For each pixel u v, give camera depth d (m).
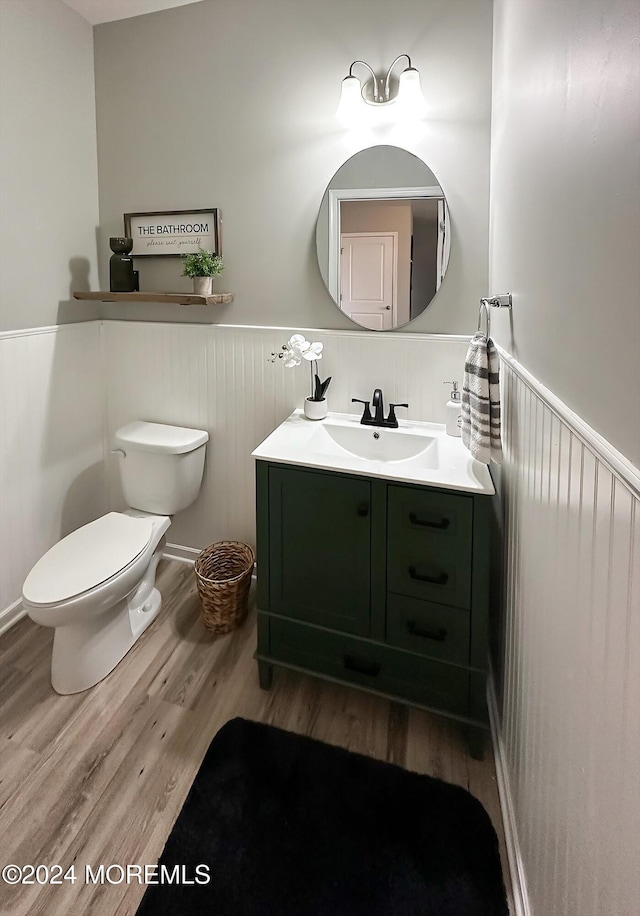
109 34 2.19
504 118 1.46
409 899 1.18
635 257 0.54
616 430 0.60
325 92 1.92
